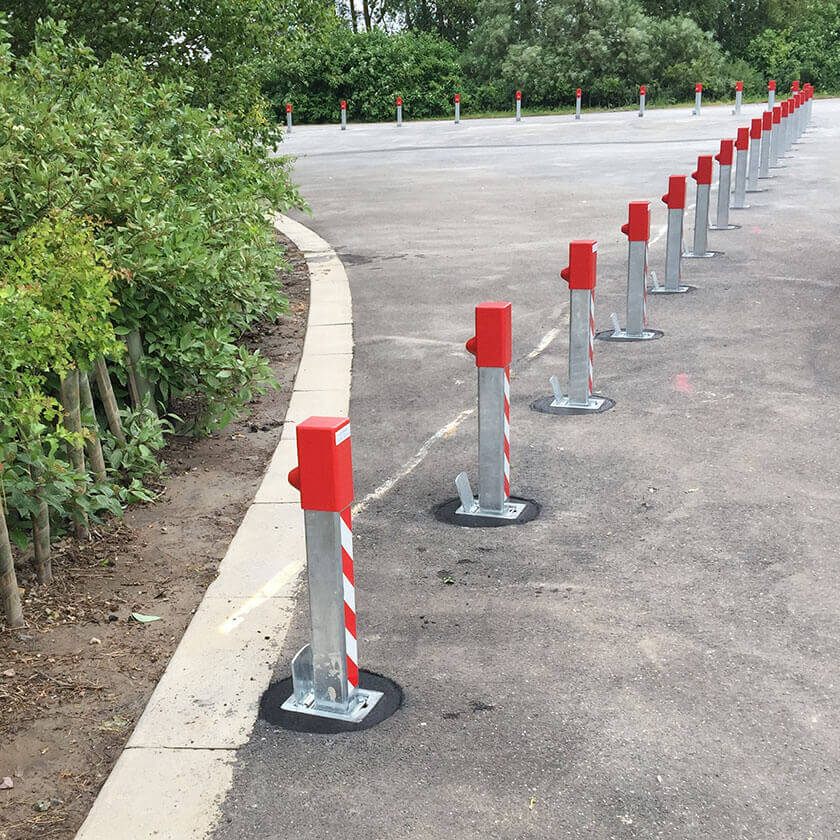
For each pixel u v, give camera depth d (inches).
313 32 530.9
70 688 157.4
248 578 190.2
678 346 336.2
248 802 130.0
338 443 139.2
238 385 277.7
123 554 202.4
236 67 502.3
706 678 152.2
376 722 145.4
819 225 535.5
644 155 895.7
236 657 163.8
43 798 133.3
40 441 181.2
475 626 170.7
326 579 143.8
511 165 883.4
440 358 333.1
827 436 249.1
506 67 1812.3
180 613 179.8
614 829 122.2
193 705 151.4
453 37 2058.3
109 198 247.6
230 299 295.3
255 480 240.5
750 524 204.1
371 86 1785.2
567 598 178.7
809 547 193.3
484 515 215.5
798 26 1925.4
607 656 159.5
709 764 133.0
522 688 151.9
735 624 167.3
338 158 1037.2
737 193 609.3
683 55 1787.6
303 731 144.2
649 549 195.9
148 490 229.0
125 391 263.4
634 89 1788.9
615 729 140.9
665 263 442.9
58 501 186.4
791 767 131.6
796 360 313.0
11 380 167.6
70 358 187.9
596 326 370.3
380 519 216.2
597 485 227.9
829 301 382.9
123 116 314.3
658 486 225.3
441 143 1170.6
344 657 145.9
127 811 129.1
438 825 124.2
